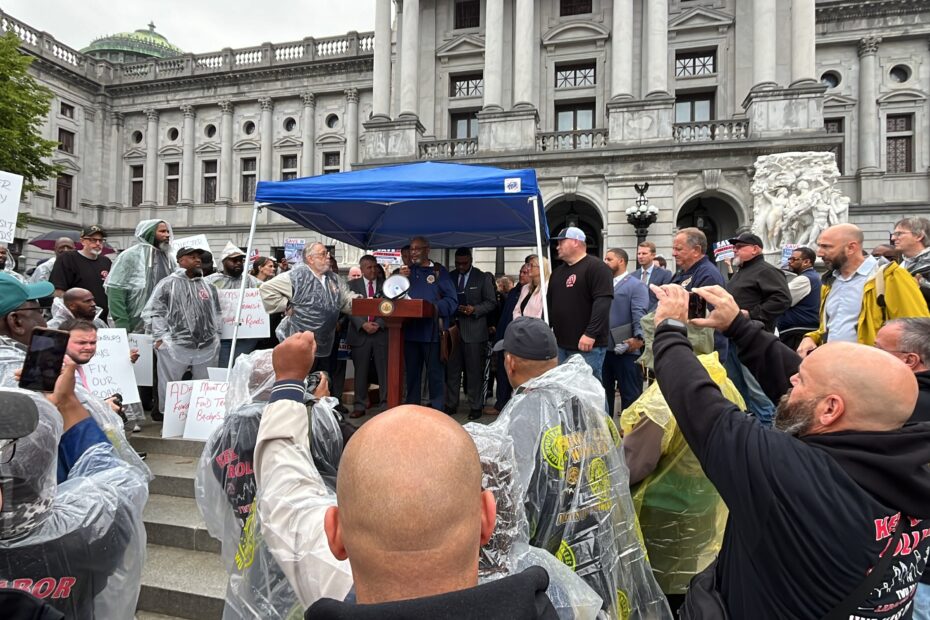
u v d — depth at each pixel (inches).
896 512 52.7
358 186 190.1
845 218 598.2
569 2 818.8
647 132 687.7
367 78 1049.5
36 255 1040.8
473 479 38.6
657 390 98.9
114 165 1174.3
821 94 652.1
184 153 1136.8
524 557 60.6
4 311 99.9
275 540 60.4
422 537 35.3
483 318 238.7
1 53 674.8
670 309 75.5
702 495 96.3
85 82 1131.9
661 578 97.4
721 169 655.1
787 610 53.6
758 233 621.3
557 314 195.8
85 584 67.0
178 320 199.5
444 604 33.1
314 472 67.4
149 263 223.5
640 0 776.9
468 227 283.4
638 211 632.4
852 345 59.8
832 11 824.3
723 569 64.8
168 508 157.3
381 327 225.8
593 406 86.4
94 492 71.3
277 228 1076.5
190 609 122.4
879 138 816.9
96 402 97.0
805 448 54.8
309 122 1081.4
